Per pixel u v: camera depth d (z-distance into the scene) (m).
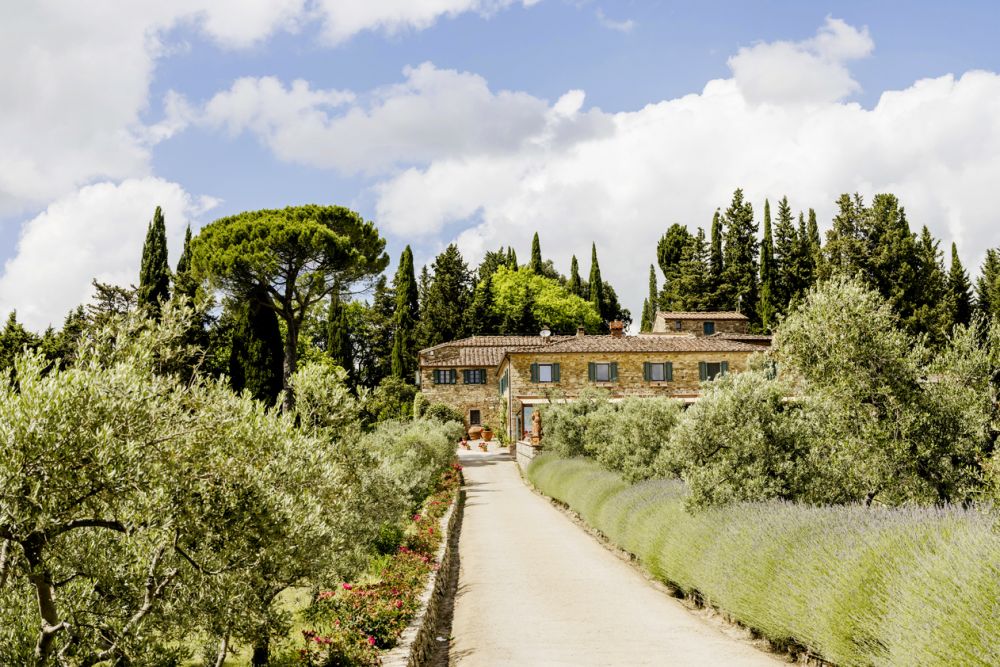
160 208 41.94
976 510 8.27
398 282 75.81
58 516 4.34
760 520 10.12
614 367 45.66
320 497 6.89
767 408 12.93
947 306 45.50
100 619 5.39
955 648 5.32
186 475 5.25
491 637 10.14
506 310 79.50
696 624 10.49
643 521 14.53
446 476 30.30
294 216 43.56
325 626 8.78
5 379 4.42
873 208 46.31
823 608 7.31
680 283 82.94
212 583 5.43
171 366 6.13
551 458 30.55
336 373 9.83
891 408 11.02
